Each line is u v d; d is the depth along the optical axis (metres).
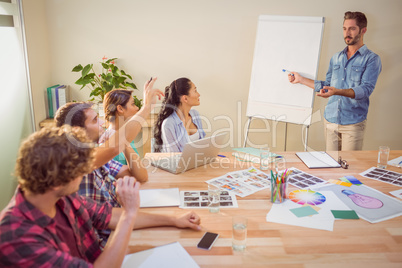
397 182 1.94
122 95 2.06
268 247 1.33
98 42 3.67
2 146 2.82
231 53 3.77
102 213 1.39
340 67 3.39
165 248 1.31
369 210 1.62
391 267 1.21
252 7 3.66
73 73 3.72
